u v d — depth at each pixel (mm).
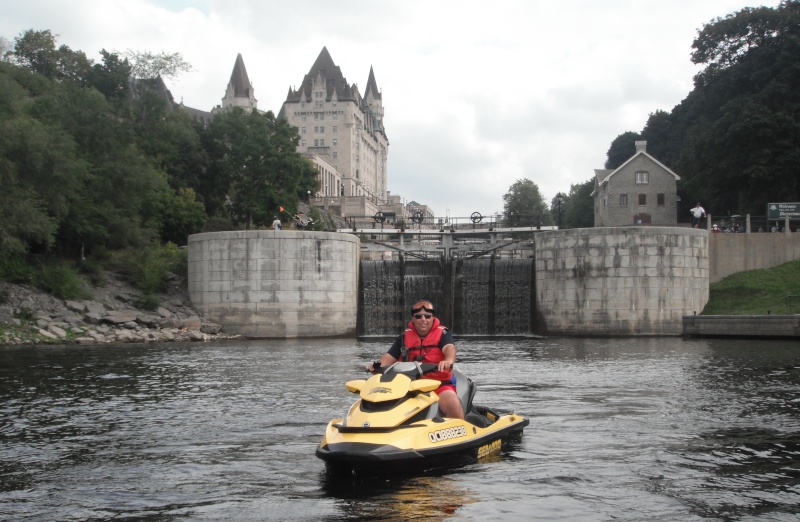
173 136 77938
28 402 19562
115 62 81375
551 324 55188
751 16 77938
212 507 9625
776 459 12156
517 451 12711
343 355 35938
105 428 15586
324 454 10383
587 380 24188
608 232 53312
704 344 42688
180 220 71562
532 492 10102
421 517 9023
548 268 55406
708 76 84312
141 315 51156
